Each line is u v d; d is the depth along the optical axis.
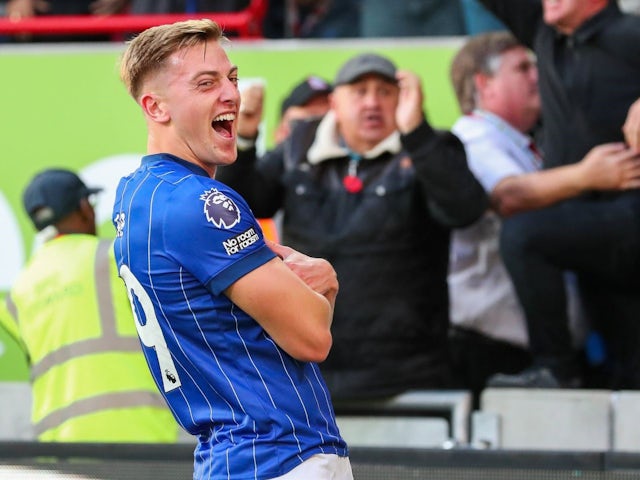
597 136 20.16
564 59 20.42
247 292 10.20
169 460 17.69
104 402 18.45
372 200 19.61
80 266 18.92
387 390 19.52
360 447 17.56
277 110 23.31
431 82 23.23
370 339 19.53
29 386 21.33
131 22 24.50
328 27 26.23
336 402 19.86
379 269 19.53
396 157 19.81
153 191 10.52
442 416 19.55
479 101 21.66
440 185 18.97
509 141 21.28
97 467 17.83
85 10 27.67
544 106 20.69
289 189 20.05
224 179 19.86
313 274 10.77
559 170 20.06
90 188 19.80
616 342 21.05
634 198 20.16
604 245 20.06
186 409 10.67
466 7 24.42
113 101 23.52
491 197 20.56
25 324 19.09
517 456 17.14
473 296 21.14
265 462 10.23
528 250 20.23
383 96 19.80
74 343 18.66
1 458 18.05
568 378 20.33
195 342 10.45
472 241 21.19
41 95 23.62
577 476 16.91
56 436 18.44
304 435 10.37
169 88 10.62
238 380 10.34
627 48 19.91
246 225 10.33
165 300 10.44
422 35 24.73
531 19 20.98
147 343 10.77
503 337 21.08
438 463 17.34
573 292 21.16
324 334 10.41
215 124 10.75
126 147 23.44
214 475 10.34
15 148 23.58
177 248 10.31
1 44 27.55
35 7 27.41
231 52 23.50
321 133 20.11
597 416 19.59
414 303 19.59
